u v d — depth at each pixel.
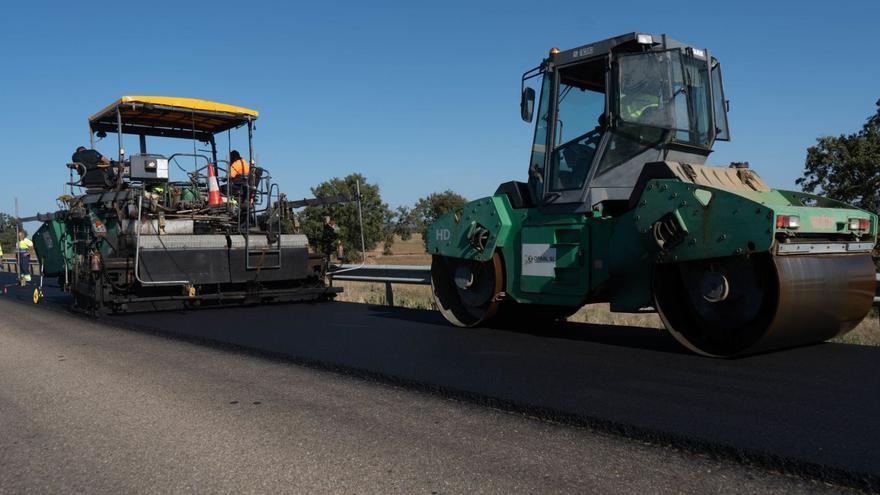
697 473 3.23
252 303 10.59
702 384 4.76
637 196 6.04
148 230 9.91
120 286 9.64
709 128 6.72
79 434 4.05
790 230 5.11
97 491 3.19
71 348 7.05
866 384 4.70
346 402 4.61
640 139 6.39
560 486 3.10
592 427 3.94
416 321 8.46
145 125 11.03
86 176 10.63
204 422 4.22
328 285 11.89
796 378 4.90
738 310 5.49
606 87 6.41
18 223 16.64
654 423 3.83
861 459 3.22
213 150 11.64
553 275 6.75
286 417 4.29
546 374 5.15
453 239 7.76
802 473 3.17
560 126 6.83
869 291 5.92
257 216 11.10
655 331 7.33
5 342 7.62
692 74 6.59
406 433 3.92
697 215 5.41
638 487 3.07
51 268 12.20
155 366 5.97
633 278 6.06
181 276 9.73
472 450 3.61
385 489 3.11
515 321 8.13
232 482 3.24
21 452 3.76
